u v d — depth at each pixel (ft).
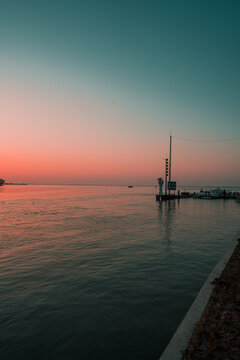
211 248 40.86
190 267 31.24
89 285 25.68
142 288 24.86
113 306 21.11
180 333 14.26
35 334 17.20
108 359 14.62
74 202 162.50
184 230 58.13
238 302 17.83
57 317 19.39
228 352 12.31
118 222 71.82
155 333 17.17
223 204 142.31
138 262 33.37
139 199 198.70
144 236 51.06
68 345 15.97
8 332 17.43
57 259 34.94
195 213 95.30
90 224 68.08
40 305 21.39
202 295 19.34
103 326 18.10
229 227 62.44
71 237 50.42
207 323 15.14
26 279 27.43
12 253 38.19
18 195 271.69
